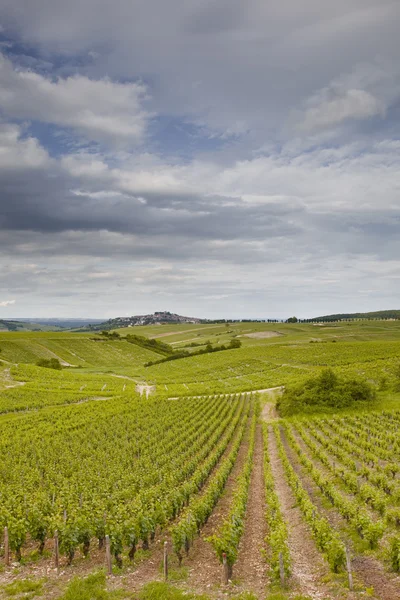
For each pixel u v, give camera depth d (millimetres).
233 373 118062
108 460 42656
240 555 21641
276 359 126188
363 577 17766
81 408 73312
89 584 18047
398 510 24500
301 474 37969
